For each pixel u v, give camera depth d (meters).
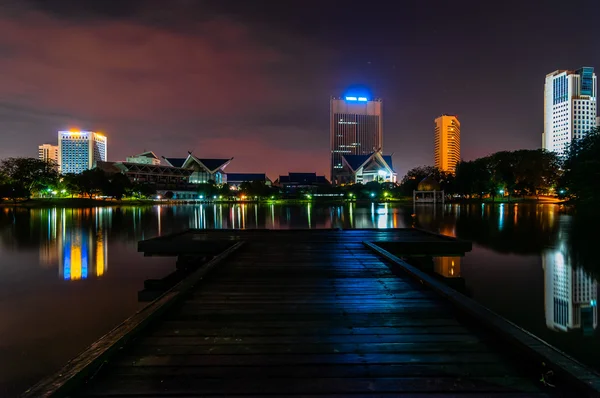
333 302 7.05
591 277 13.11
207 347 4.93
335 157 197.75
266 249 13.45
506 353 4.73
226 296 7.43
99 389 3.87
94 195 100.75
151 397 3.73
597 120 148.50
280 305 6.84
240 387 3.90
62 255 18.19
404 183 105.81
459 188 84.81
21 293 11.57
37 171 78.88
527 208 58.16
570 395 3.72
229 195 131.38
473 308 6.04
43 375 6.64
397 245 14.16
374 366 4.38
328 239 16.16
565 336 8.20
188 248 14.38
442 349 4.87
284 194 129.62
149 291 11.77
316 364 4.44
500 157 84.38
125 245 21.45
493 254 17.69
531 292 11.38
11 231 28.69
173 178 144.00
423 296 7.46
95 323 9.08
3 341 8.02
